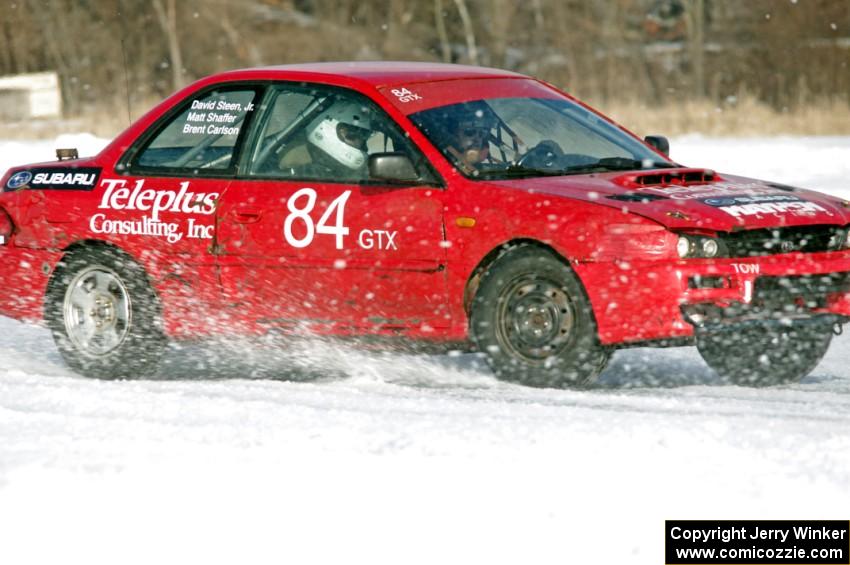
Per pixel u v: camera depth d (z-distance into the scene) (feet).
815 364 81.10
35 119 510.58
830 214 76.64
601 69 559.38
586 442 59.52
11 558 47.65
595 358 74.69
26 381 81.20
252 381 80.69
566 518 49.93
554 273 74.74
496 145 81.46
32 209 90.58
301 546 47.85
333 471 55.57
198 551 47.70
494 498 52.03
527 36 606.55
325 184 81.56
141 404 70.90
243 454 58.49
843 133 326.65
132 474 55.62
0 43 622.54
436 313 78.38
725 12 583.99
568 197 75.20
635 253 72.79
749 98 356.59
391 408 70.18
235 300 83.97
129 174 88.43
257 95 86.33
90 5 631.97
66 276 88.84
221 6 629.10
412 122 80.79
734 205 75.10
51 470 56.08
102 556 47.60
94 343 88.07
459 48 636.07
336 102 83.61
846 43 536.83
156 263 85.97
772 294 73.72
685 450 58.08
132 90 581.12
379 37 637.71
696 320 72.69
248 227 82.79
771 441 60.08
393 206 78.89
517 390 75.41
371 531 48.98
